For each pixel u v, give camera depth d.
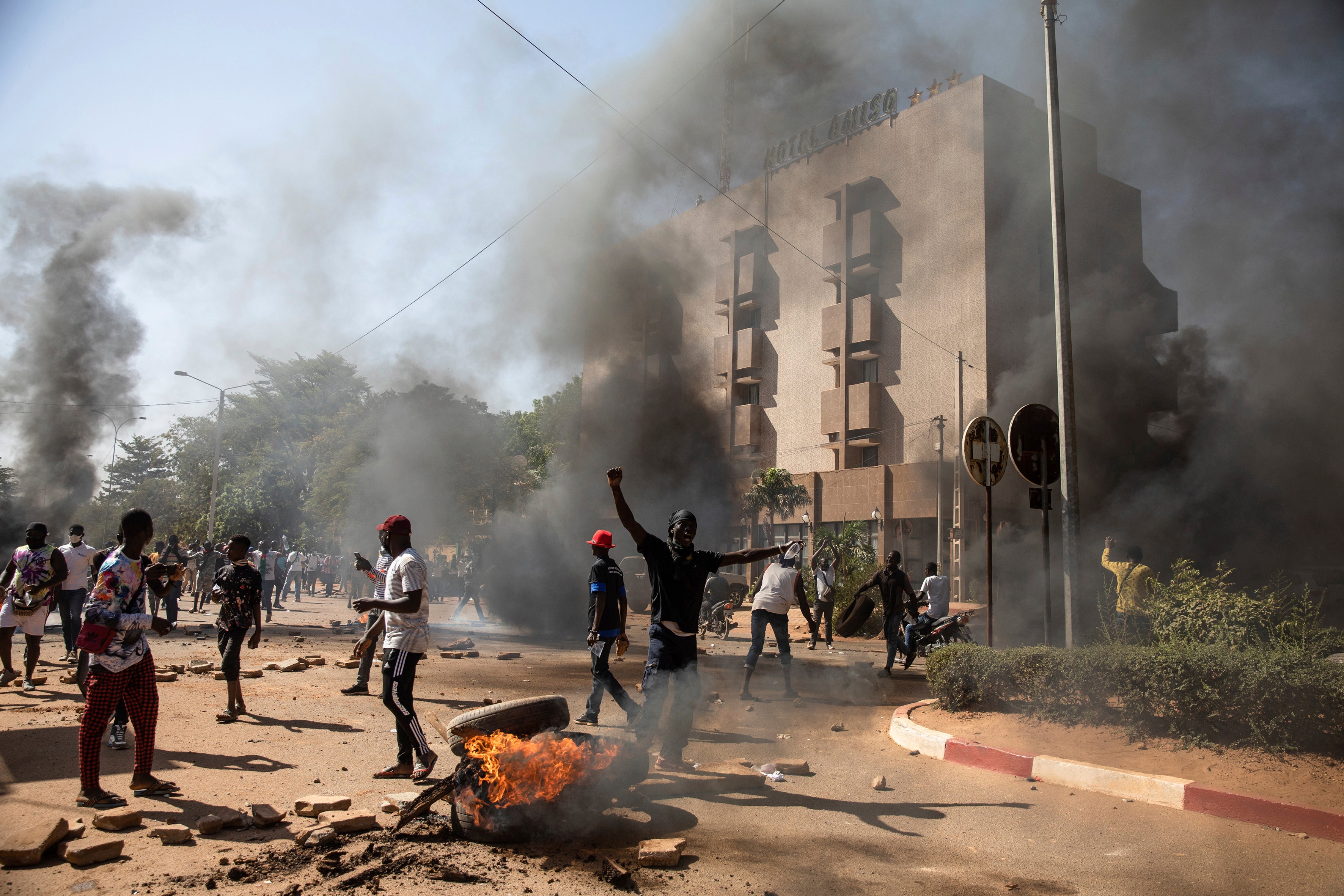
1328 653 6.59
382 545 5.84
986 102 32.75
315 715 7.24
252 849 3.88
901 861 3.91
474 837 4.04
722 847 4.07
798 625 20.33
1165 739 5.69
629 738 6.54
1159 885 3.64
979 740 6.18
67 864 3.63
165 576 4.91
